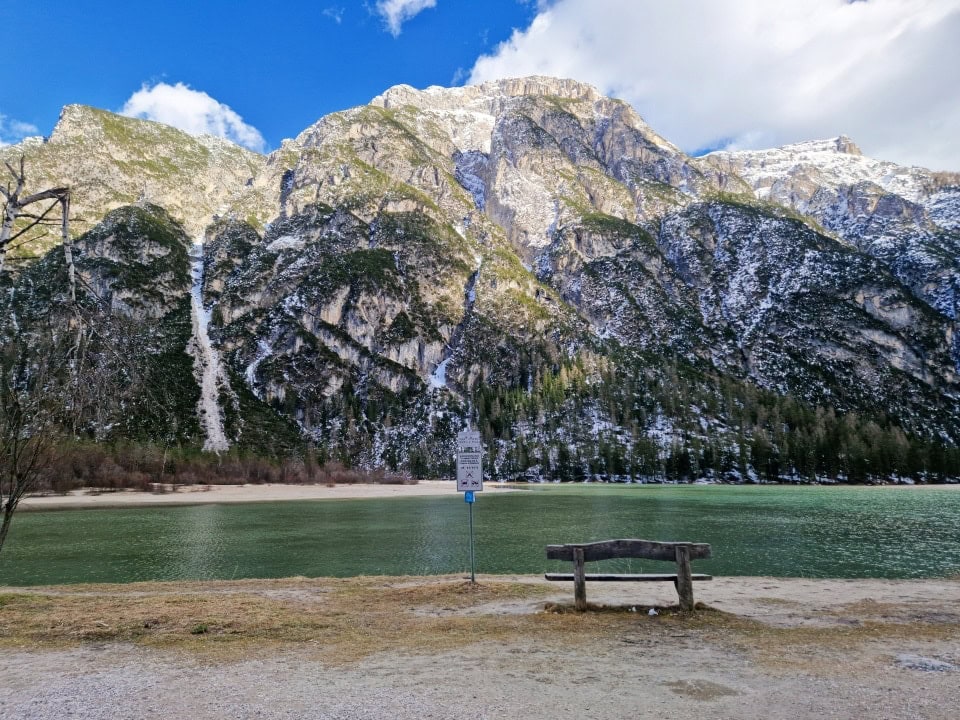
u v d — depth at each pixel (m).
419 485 152.00
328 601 16.78
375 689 9.04
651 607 15.16
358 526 55.31
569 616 14.39
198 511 76.88
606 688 9.05
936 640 12.24
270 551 38.44
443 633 12.77
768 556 34.91
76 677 9.75
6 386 12.05
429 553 37.06
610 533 47.38
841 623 13.95
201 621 13.72
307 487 139.12
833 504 81.12
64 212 12.32
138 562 34.09
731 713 8.00
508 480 178.12
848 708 8.20
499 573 29.50
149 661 10.70
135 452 127.75
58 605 15.88
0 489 15.37
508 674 9.78
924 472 159.00
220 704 8.41
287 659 10.78
